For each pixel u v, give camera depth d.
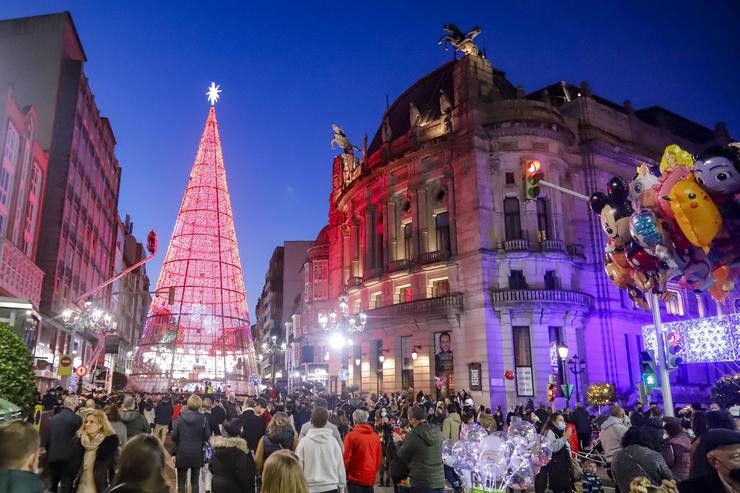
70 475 8.95
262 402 17.05
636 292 16.38
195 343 54.78
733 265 11.61
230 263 58.62
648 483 5.22
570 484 11.36
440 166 46.84
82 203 62.75
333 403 33.28
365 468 9.20
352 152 62.69
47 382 50.00
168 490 4.19
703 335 23.52
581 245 45.16
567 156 46.47
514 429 8.37
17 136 46.59
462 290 43.03
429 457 8.43
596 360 43.31
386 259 50.25
